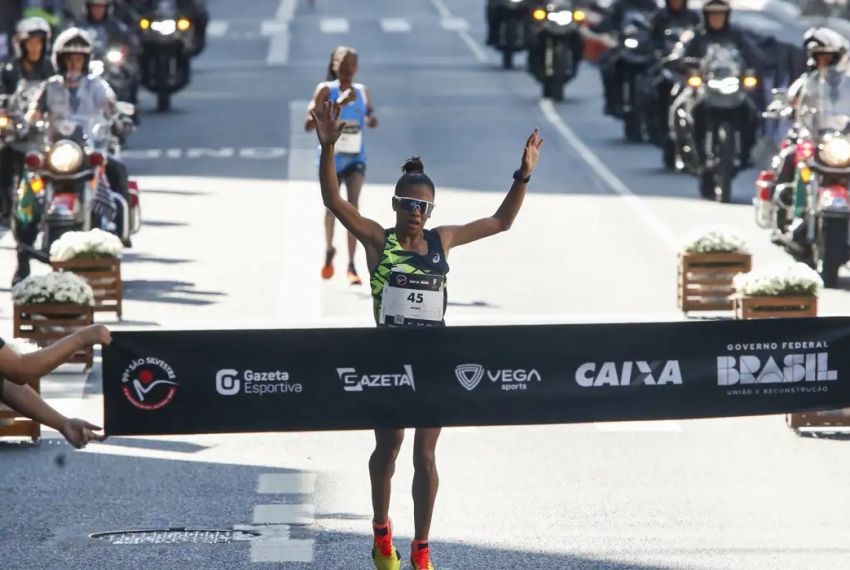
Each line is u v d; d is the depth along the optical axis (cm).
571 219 5469
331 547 2309
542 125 8119
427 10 15475
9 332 3769
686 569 2200
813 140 4506
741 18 13562
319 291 4284
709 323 2058
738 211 5647
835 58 4534
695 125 5838
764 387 2080
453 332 2025
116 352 1988
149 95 9556
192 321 3891
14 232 4247
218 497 2570
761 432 2997
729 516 2456
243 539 2350
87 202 4134
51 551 2291
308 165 6656
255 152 7069
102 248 3894
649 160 7012
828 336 2080
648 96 6888
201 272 4559
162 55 8581
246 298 4194
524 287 4334
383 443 2077
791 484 2636
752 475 2695
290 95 9275
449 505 2527
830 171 4291
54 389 3231
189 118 8325
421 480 2070
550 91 9119
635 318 3897
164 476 2694
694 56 6069
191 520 2445
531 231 5238
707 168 5844
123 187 4441
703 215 5556
